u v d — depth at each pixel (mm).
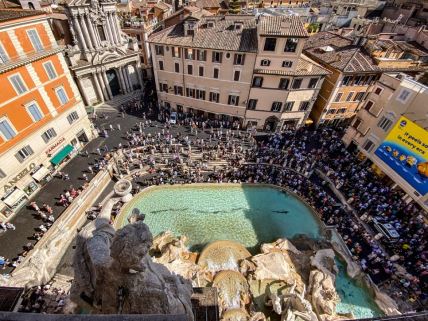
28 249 26250
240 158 40906
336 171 38938
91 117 47531
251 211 35219
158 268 11055
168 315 5219
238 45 39875
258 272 27609
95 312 9906
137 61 54812
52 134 35281
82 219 31844
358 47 46094
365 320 8938
